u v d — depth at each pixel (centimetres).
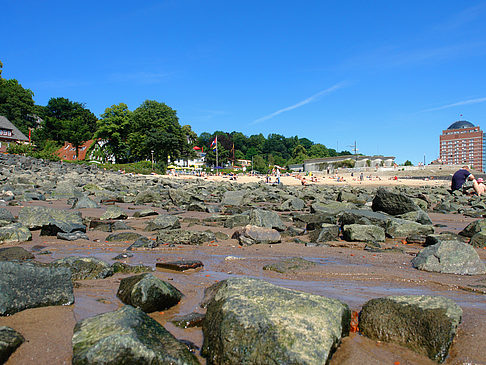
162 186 2869
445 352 290
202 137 16338
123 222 1028
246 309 303
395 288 466
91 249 694
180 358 260
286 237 877
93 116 10406
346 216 991
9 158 4328
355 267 576
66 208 1339
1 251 604
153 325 299
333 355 287
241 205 1683
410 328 315
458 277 515
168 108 8612
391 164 8919
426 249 606
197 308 385
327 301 325
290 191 2620
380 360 285
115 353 251
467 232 873
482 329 324
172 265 555
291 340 270
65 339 302
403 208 1170
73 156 9019
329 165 8512
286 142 18788
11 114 9131
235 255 664
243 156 16450
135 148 8288
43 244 726
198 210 1401
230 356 268
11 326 321
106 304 387
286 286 470
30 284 370
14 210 1213
